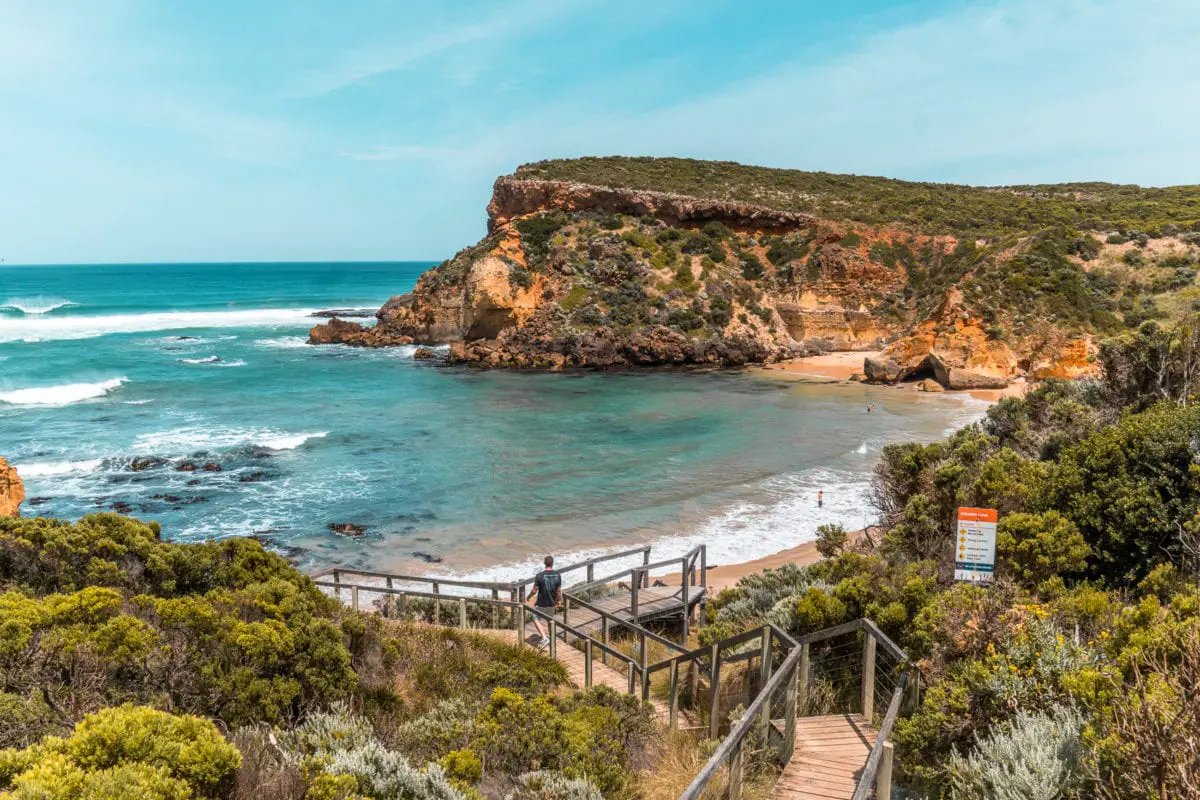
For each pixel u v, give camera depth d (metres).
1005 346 49.75
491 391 48.69
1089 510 10.09
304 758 5.14
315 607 8.55
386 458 31.14
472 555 20.81
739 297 66.38
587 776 6.30
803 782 6.16
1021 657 6.51
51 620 6.06
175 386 47.47
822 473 29.31
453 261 75.00
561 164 90.94
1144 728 4.29
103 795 3.51
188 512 24.19
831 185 90.62
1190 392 14.97
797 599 10.65
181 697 6.10
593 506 25.11
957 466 13.12
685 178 88.31
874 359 53.50
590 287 65.88
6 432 34.53
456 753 6.07
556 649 12.21
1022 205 78.31
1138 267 54.25
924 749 6.25
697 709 9.27
